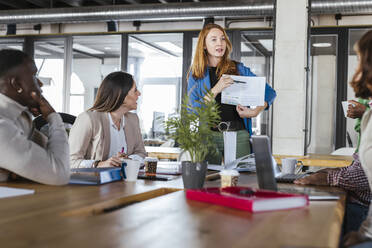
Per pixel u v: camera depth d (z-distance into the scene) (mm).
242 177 2082
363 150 1369
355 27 6648
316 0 6602
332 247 736
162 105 7523
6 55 1604
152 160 2039
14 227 835
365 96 1352
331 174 1734
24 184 1549
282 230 830
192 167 1537
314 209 1081
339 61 6730
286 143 4445
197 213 987
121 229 816
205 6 7207
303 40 4410
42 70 8219
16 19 8141
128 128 2721
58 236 758
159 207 1062
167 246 692
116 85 2527
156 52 7594
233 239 748
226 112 2785
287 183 1791
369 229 1298
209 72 2896
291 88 4438
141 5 7500
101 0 7918
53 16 7953
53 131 1632
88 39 8000
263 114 6668
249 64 7043
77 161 2223
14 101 1589
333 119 6812
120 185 1587
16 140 1439
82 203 1155
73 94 8094
